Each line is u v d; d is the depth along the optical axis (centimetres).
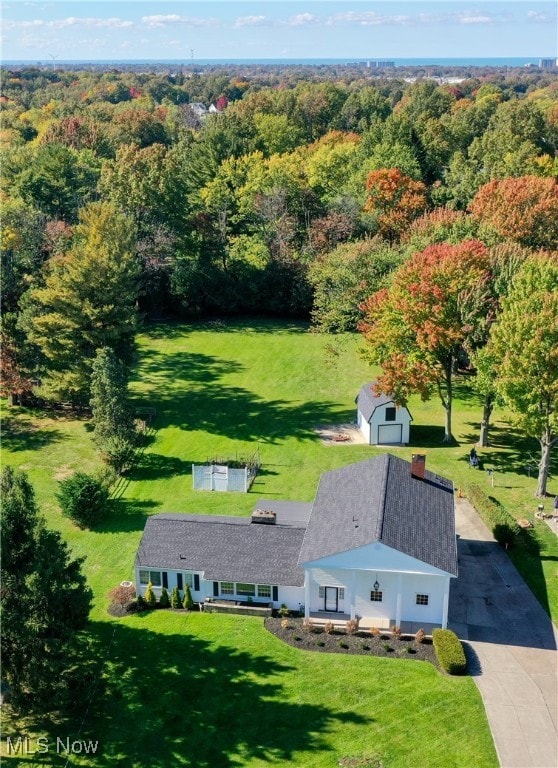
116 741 3175
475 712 3294
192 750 3116
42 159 9781
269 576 4031
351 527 3978
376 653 3703
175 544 4228
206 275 9844
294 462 5859
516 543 4528
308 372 7944
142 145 15062
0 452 6094
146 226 9662
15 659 3166
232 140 11969
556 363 4775
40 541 3275
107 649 3747
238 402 7175
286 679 3519
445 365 5916
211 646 3766
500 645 3734
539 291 5116
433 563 3741
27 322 6450
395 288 5872
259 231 10231
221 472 5372
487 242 7388
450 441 6153
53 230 8138
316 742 3138
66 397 6538
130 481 5609
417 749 3097
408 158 10725
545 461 5109
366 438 6269
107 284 6500
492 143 12100
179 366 8175
